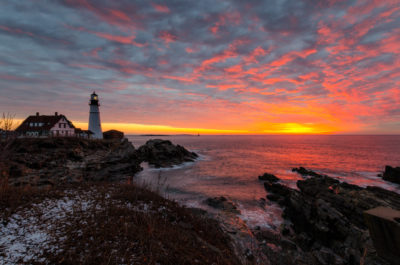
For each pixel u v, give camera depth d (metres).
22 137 29.70
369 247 12.59
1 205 6.90
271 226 18.64
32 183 18.59
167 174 41.38
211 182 35.12
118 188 10.77
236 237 9.70
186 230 7.48
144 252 5.07
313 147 123.75
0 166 10.04
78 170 26.98
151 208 8.46
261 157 72.62
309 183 26.64
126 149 45.56
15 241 5.20
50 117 42.75
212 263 5.57
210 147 120.88
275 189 29.67
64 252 4.80
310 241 15.92
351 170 48.38
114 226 6.18
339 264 12.83
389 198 17.53
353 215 15.47
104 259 4.56
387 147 123.56
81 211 7.23
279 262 12.07
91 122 53.31
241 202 25.08
